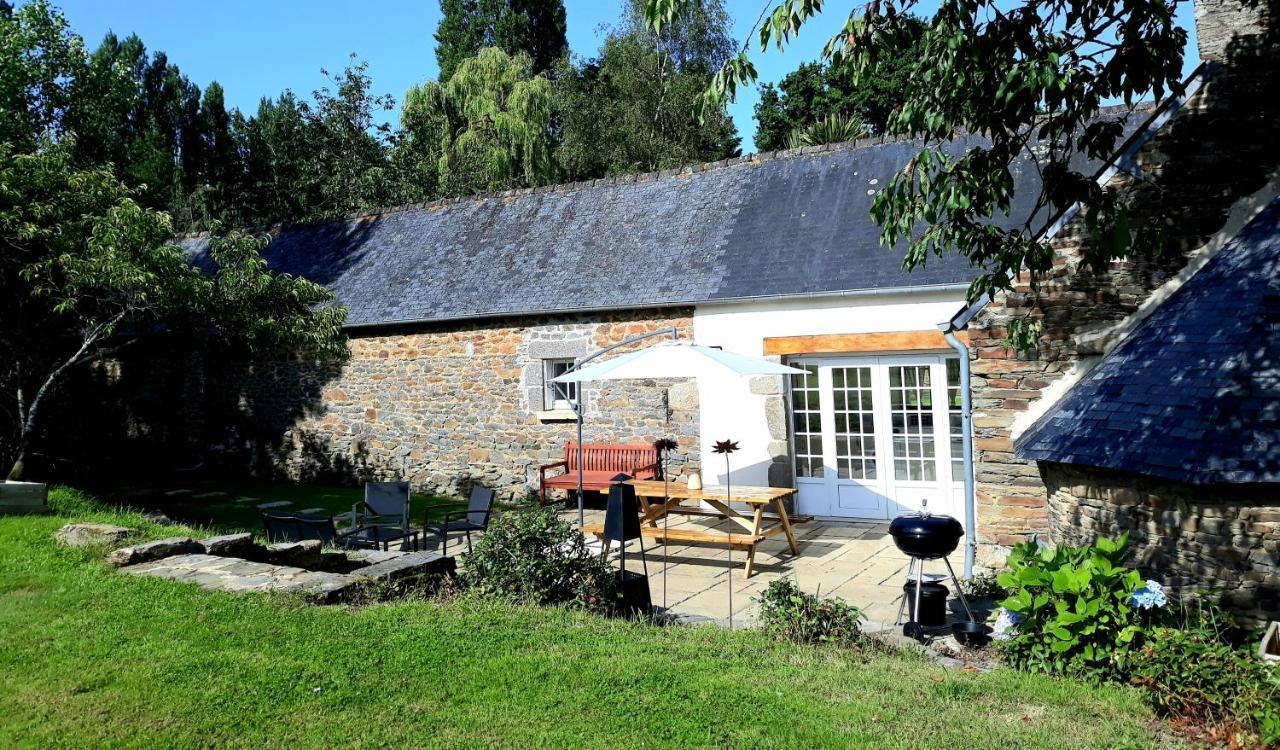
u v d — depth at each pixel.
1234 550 5.36
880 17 5.67
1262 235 6.29
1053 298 7.30
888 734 3.85
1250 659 4.36
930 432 10.92
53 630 4.76
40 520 7.40
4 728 3.60
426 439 14.12
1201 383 5.62
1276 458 5.04
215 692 3.98
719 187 13.35
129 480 15.67
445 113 28.72
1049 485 7.04
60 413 14.69
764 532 8.82
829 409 11.49
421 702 4.01
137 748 3.45
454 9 35.88
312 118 27.53
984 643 5.65
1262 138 6.73
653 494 9.36
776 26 5.24
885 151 12.40
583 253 13.44
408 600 5.88
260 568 6.07
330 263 16.14
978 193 5.61
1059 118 5.67
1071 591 4.93
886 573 8.52
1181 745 3.88
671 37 30.33
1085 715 4.20
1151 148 6.99
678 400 12.11
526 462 13.26
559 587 6.20
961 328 7.66
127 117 26.67
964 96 5.57
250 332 11.52
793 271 11.32
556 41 36.00
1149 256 7.02
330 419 15.05
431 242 15.42
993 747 3.74
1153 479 5.73
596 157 29.39
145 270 9.95
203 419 16.38
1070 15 5.54
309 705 3.91
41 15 13.19
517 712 3.94
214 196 27.83
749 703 4.16
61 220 10.46
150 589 5.50
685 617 6.61
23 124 12.05
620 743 3.65
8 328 11.49
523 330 13.21
